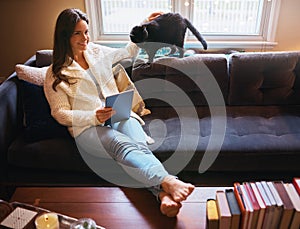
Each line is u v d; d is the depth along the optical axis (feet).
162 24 6.55
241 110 6.60
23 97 5.96
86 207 4.28
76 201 4.37
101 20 8.50
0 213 4.05
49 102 5.62
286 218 3.66
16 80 6.38
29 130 5.74
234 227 3.73
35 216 3.99
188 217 4.10
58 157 5.51
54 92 5.52
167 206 4.01
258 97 6.65
